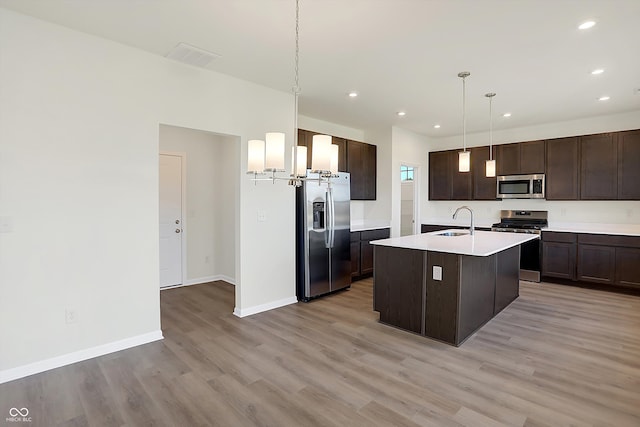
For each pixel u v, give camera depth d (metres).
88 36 2.67
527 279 5.27
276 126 3.96
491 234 4.18
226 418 1.99
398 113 4.93
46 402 2.14
